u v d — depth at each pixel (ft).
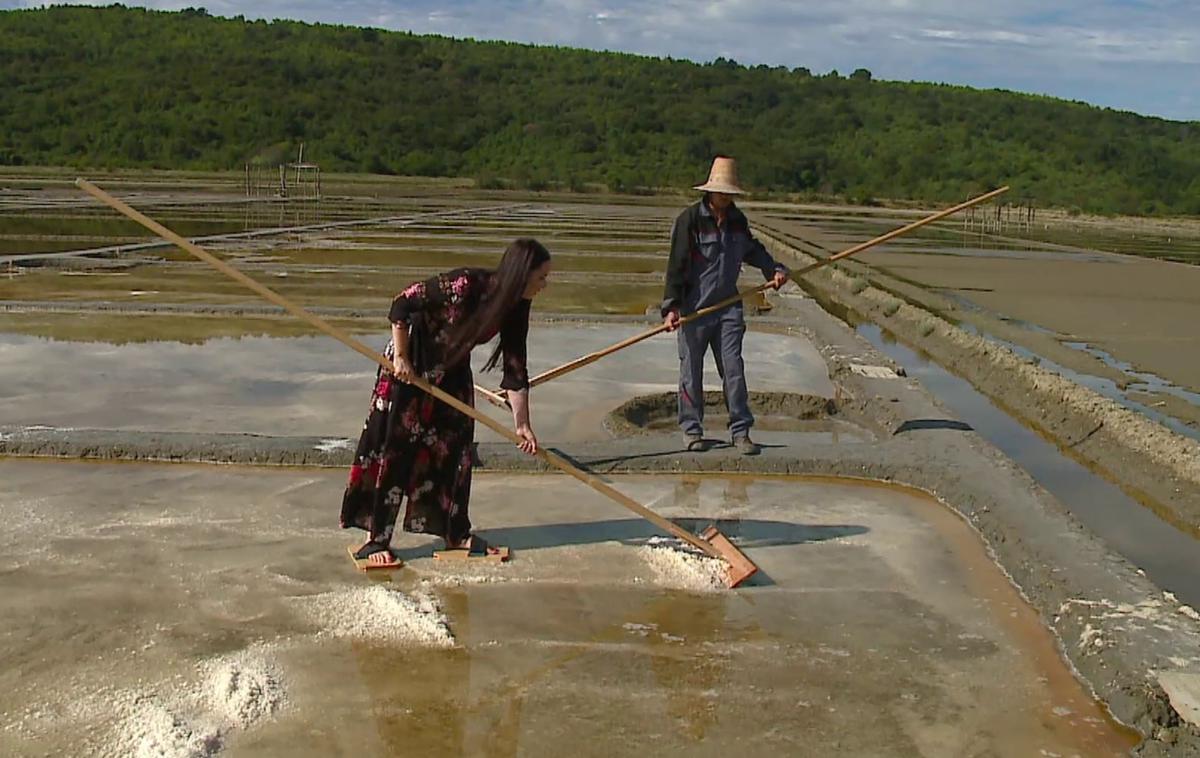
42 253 55.67
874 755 11.00
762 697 12.05
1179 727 11.53
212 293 42.65
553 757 10.68
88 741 10.59
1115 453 24.41
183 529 16.39
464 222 94.84
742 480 20.36
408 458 14.98
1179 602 14.89
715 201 20.48
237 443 20.26
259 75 233.35
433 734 11.00
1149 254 90.33
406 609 13.66
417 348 14.66
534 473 20.07
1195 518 20.42
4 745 10.46
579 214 117.91
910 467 20.65
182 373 27.53
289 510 17.43
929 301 51.03
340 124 216.54
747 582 15.30
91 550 15.39
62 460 19.67
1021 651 13.60
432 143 218.38
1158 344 39.65
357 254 61.72
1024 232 123.13
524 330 15.06
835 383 29.37
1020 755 11.19
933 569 16.22
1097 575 15.47
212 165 190.60
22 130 191.52
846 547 16.98
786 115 250.78
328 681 11.96
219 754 10.48
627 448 21.17
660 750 10.89
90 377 26.68
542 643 13.11
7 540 15.62
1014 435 27.20
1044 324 44.29
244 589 14.26
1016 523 17.62
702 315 20.42
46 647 12.44
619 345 19.88
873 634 13.84
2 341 30.81
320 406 24.54
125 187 133.08
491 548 15.89
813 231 107.14
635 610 14.17
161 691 11.58
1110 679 12.51
